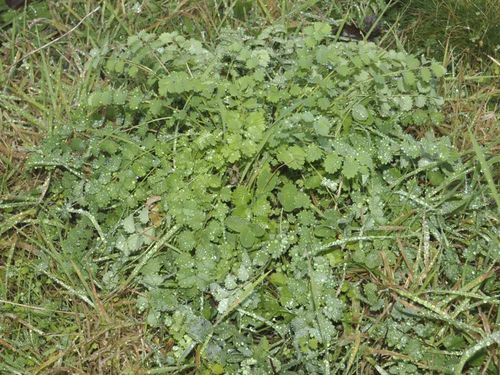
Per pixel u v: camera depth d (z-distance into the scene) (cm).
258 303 38
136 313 40
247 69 44
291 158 38
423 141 39
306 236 38
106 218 41
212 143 39
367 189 40
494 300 36
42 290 41
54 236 42
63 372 39
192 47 42
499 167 41
